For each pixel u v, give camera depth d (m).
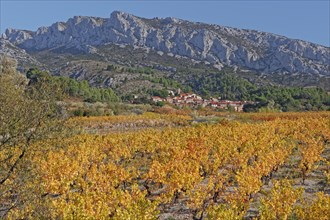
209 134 35.75
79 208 13.30
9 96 15.52
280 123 45.94
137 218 13.16
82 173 22.28
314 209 14.30
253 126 42.25
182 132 38.50
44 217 15.00
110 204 15.34
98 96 109.38
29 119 15.62
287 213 15.21
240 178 18.50
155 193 22.25
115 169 21.05
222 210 13.87
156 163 21.58
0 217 15.34
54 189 18.44
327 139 37.31
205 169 24.48
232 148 27.36
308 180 24.83
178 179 18.58
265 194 20.98
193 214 17.86
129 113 76.31
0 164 15.94
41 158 18.92
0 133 15.02
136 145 31.72
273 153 25.33
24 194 15.16
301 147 30.33
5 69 32.88
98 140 33.06
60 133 16.77
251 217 17.44
